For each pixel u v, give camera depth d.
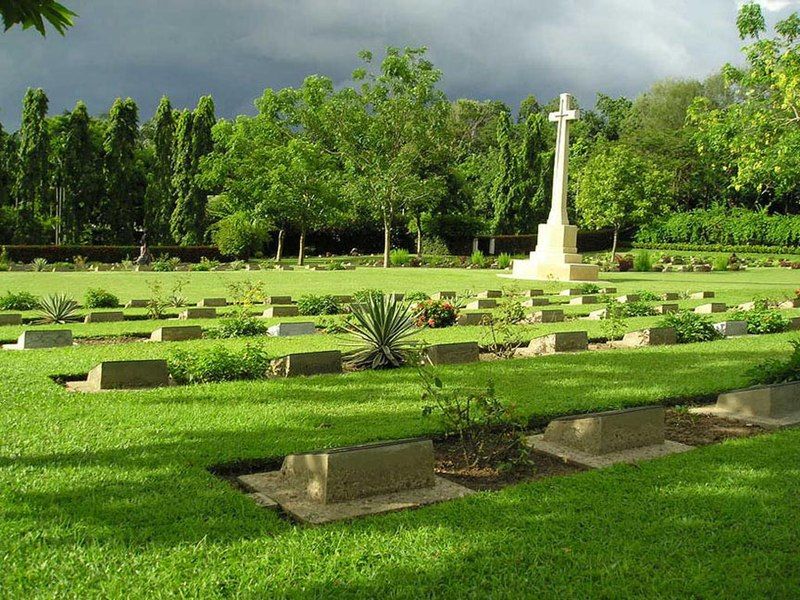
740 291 21.94
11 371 7.52
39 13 3.29
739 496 4.14
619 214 42.56
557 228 27.41
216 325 11.91
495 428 5.72
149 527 3.48
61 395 6.41
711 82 53.88
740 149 17.91
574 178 48.81
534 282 24.58
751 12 16.97
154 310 13.78
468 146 68.12
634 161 42.84
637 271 34.38
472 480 4.59
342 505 3.96
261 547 3.29
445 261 38.66
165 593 2.82
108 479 4.16
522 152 50.31
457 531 3.55
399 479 4.21
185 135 41.81
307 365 8.02
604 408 6.45
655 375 8.03
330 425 5.59
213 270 29.22
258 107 40.38
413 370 8.20
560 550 3.34
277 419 5.72
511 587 2.97
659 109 55.59
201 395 6.58
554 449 5.23
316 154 37.00
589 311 15.62
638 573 3.13
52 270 28.44
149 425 5.44
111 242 42.22
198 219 42.00
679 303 18.05
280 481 4.37
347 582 2.97
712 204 51.25
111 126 41.75
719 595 2.96
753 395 6.55
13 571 2.96
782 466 4.75
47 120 41.31
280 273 27.42
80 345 9.98
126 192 42.34
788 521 3.76
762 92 20.12
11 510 3.64
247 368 7.64
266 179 36.75
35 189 38.72
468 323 13.00
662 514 3.84
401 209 41.59
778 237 46.78
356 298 15.30
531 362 8.84
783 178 17.25
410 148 39.38
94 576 2.95
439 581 3.01
